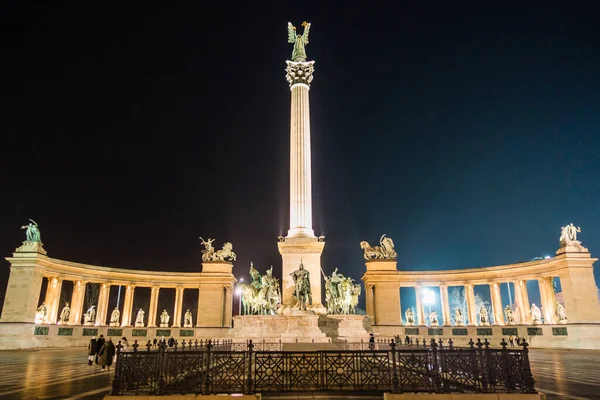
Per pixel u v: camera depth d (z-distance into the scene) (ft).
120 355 47.52
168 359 48.16
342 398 45.29
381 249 224.33
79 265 191.72
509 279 202.59
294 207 139.44
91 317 195.00
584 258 172.86
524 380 45.29
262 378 47.80
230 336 130.62
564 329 169.37
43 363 98.02
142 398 44.27
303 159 143.84
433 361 47.60
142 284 210.79
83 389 56.90
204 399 44.09
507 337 186.80
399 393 44.65
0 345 151.53
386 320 208.85
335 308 148.97
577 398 48.37
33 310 165.37
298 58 159.43
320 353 48.98
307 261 131.85
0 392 54.39
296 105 150.92
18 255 167.22
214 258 219.20
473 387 47.03
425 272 217.77
